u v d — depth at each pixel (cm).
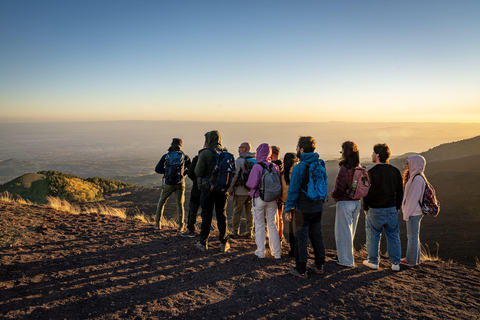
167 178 578
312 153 379
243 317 280
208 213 472
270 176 428
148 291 330
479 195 2136
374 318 281
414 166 427
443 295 332
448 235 1556
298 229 377
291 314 287
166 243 517
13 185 2486
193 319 274
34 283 336
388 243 416
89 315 275
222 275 380
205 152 454
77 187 2742
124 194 3181
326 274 391
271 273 389
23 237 501
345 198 415
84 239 521
